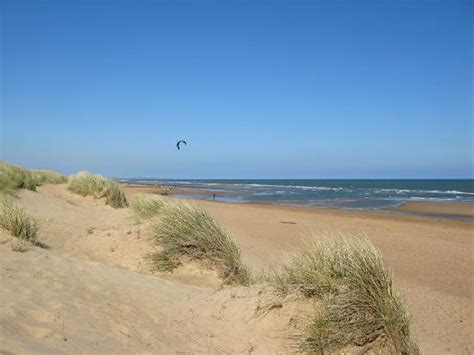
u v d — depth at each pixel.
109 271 7.48
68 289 5.60
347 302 5.06
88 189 19.30
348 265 5.40
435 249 14.59
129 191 41.03
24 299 4.72
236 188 77.62
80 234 10.94
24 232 8.77
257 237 15.52
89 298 5.46
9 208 9.16
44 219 12.11
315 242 6.70
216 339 5.22
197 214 9.64
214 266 8.80
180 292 6.86
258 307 5.66
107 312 5.14
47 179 22.58
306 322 5.16
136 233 10.31
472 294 9.27
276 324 5.36
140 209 12.41
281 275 6.12
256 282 7.78
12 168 18.56
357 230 18.52
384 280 5.14
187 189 67.06
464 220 25.78
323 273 5.47
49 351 3.50
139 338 4.64
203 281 8.48
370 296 5.07
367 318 4.98
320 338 4.91
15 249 7.23
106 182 20.08
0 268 5.80
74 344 3.89
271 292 5.84
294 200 43.66
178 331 5.21
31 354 3.31
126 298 5.90
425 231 19.11
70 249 9.80
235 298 6.22
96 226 11.83
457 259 13.03
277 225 19.30
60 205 16.03
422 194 60.06
